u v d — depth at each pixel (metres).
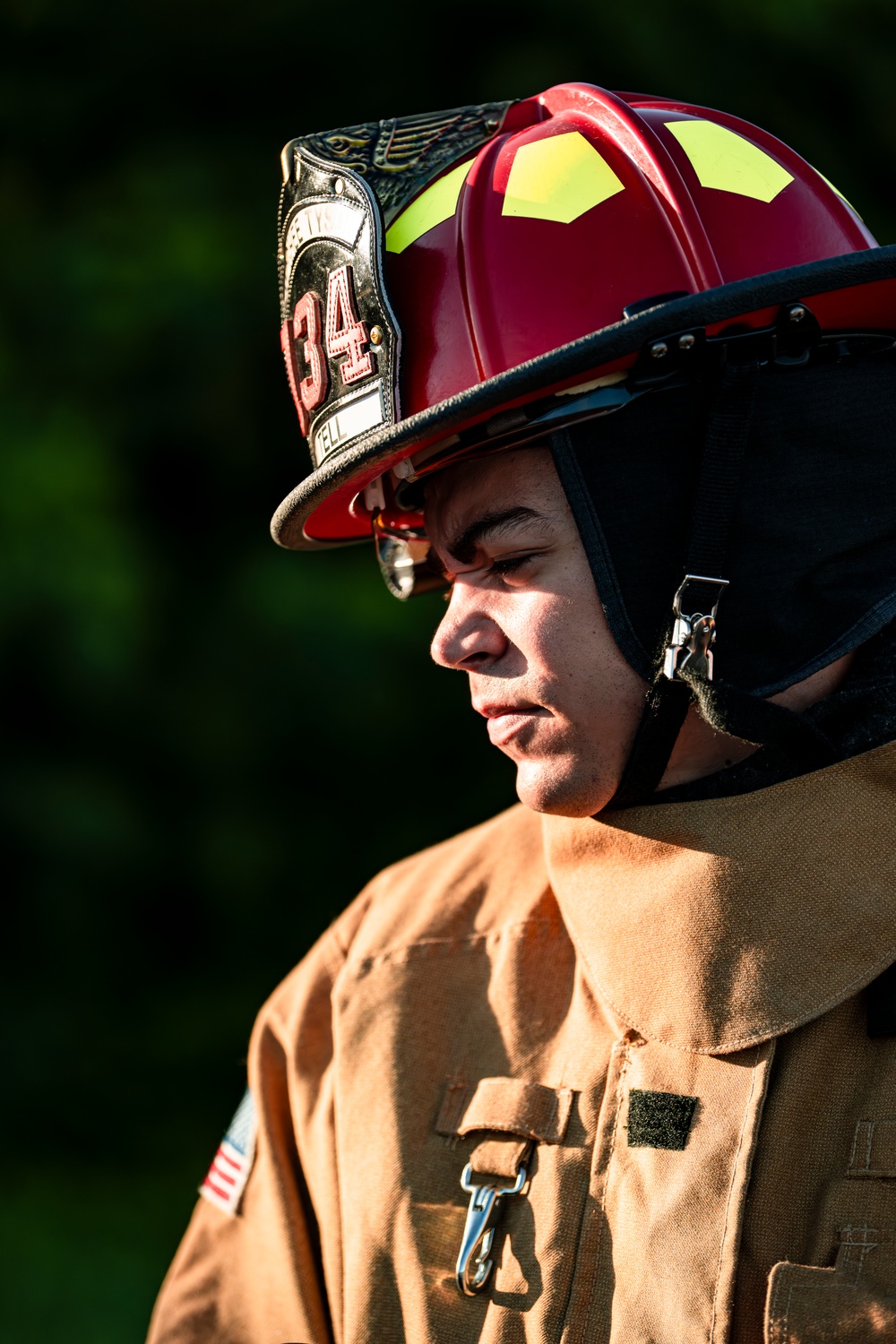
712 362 3.94
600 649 4.09
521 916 4.78
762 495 4.02
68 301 16.42
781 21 16.53
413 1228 4.34
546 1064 4.40
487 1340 4.07
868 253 3.79
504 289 4.09
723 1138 3.84
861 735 4.05
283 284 4.64
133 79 17.30
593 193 4.15
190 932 18.47
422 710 17.64
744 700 3.90
